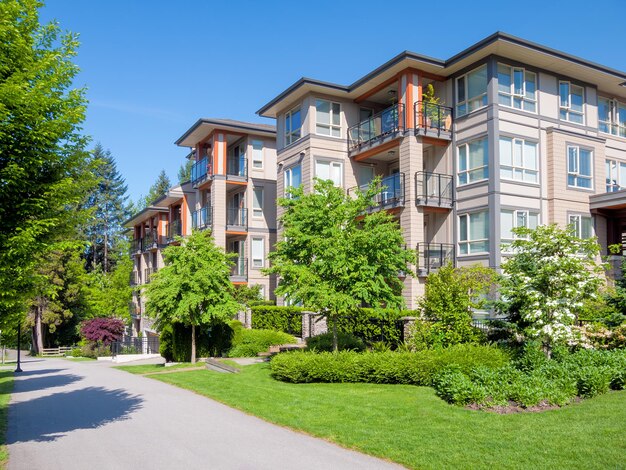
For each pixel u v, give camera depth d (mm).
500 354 14898
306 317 24969
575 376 12203
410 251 17797
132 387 16281
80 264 47375
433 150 26047
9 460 8406
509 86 23844
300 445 9102
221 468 7930
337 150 28156
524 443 8586
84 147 9750
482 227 23391
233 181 33469
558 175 24469
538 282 14719
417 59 24078
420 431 9547
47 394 15391
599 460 7652
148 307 22859
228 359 21734
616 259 24859
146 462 8266
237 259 33875
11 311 9320
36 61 9188
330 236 17219
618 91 28125
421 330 17578
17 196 8859
